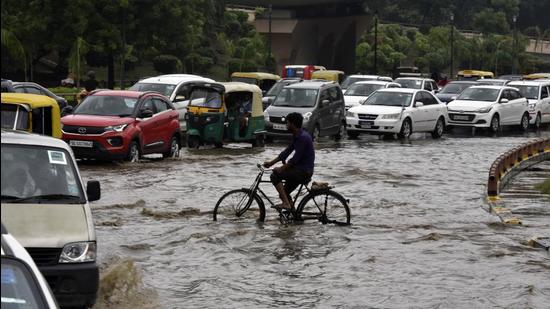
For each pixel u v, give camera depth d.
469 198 20.73
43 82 71.38
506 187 23.30
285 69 66.50
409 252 14.31
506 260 13.81
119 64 79.56
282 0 102.81
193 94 31.69
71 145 24.94
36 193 10.72
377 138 38.38
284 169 16.44
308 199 16.59
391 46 117.25
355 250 14.42
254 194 16.84
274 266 13.27
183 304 11.09
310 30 106.12
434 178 24.45
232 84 32.66
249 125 32.53
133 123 25.69
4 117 17.80
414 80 53.12
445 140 38.47
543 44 147.12
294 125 16.45
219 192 20.62
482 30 141.75
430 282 12.38
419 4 153.00
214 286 11.99
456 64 121.50
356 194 21.00
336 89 37.22
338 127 37.03
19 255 5.65
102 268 12.68
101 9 62.25
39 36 61.75
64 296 9.80
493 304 11.24
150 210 17.70
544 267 13.38
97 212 17.56
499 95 43.88
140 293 11.57
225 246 14.51
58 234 10.00
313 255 14.05
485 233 16.11
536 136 42.59
